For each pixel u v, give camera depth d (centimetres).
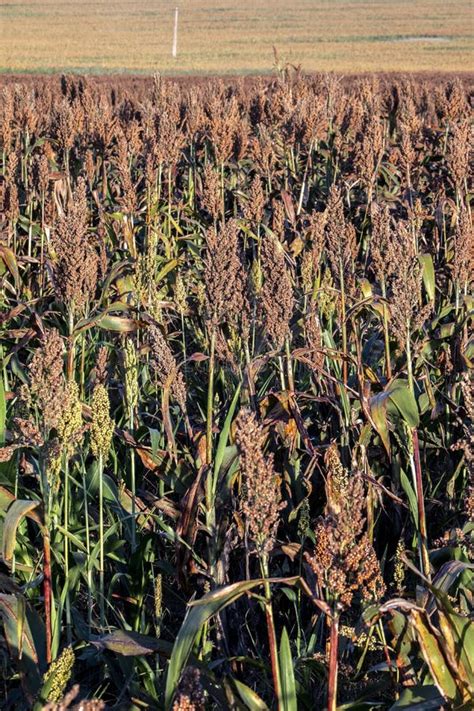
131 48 6931
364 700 359
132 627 443
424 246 860
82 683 415
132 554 437
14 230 854
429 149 1248
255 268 609
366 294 619
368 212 886
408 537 501
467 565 354
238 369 506
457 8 10700
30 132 1078
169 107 1230
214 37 7888
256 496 295
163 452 463
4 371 575
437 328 674
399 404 411
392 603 301
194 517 419
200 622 305
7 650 397
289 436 498
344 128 1137
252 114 1384
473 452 365
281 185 1175
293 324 591
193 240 978
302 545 442
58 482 382
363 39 7700
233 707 311
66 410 353
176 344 734
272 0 12356
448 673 300
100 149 1091
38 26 8800
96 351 664
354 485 288
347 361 539
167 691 304
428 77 3522
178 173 1304
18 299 738
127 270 766
